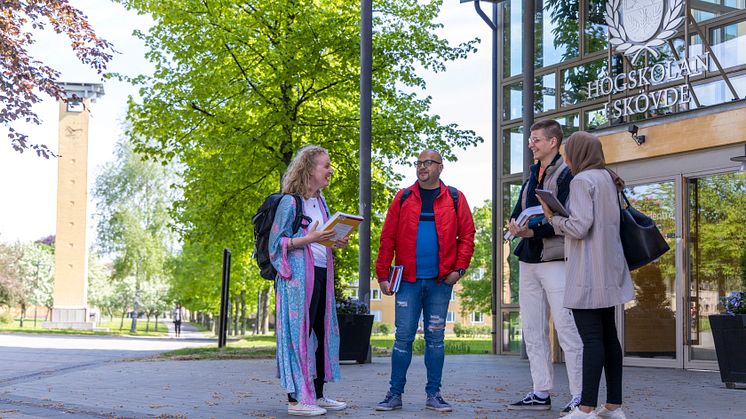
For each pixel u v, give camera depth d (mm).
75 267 58812
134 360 13281
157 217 58062
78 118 59312
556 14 14211
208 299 47531
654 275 11461
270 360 13133
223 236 20141
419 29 19781
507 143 15430
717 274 10680
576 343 6039
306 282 6090
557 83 14086
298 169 6207
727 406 6559
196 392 7660
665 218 11305
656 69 11766
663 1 11719
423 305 6352
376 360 13250
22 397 7242
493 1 15281
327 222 5992
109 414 6020
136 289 57344
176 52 18859
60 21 12812
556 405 6562
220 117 18547
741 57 11062
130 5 19094
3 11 12570
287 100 19172
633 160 11602
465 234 6312
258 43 18859
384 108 20422
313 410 5926
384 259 6371
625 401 6855
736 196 10469
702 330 10820
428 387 6309
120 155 58656
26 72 12164
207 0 18875
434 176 6320
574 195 5195
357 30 19172
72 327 58188
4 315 59562
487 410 6250
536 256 6207
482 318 88188
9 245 60906
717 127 10438
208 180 19344
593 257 5168
